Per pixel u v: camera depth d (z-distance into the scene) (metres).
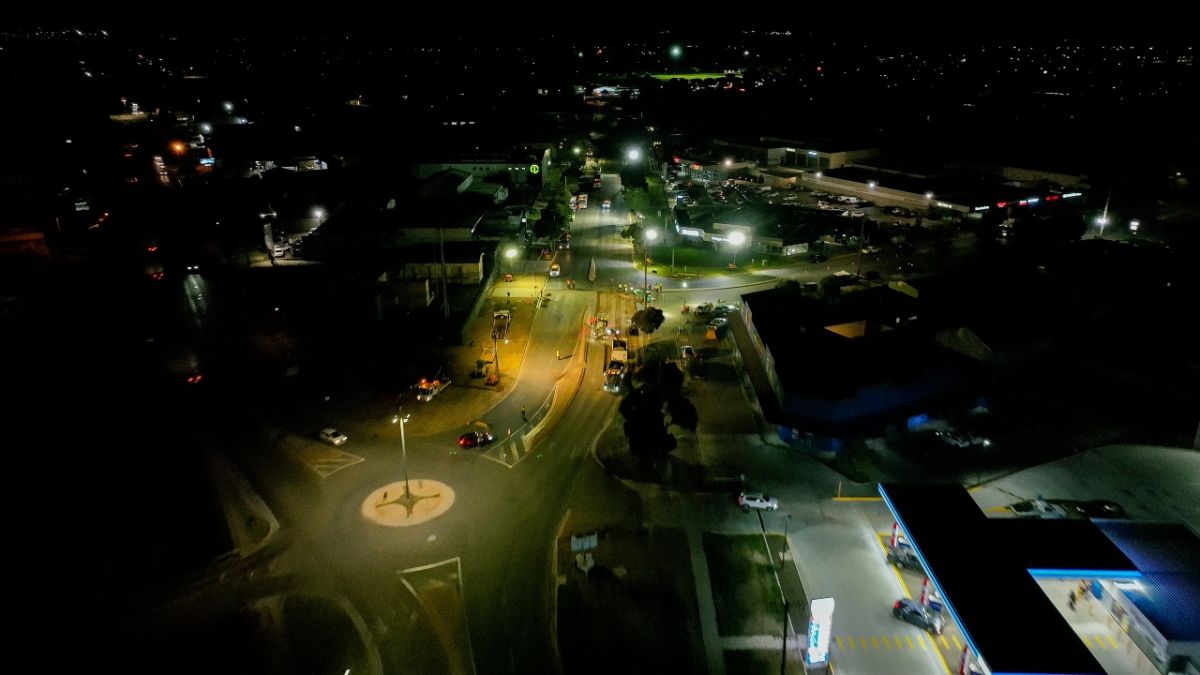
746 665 41.97
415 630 44.72
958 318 85.31
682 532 53.16
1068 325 86.69
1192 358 78.75
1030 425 66.94
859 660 42.16
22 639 44.22
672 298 100.12
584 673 41.47
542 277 108.44
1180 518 54.28
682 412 63.16
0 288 100.62
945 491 49.38
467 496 57.62
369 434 66.44
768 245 118.19
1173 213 135.00
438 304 93.81
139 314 93.38
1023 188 145.00
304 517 55.25
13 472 61.22
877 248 119.62
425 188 136.62
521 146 178.88
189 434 66.75
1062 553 44.62
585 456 62.94
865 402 63.28
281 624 45.28
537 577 49.09
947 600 39.94
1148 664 40.88
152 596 47.62
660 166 186.75
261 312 93.12
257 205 134.25
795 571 49.22
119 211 136.12
